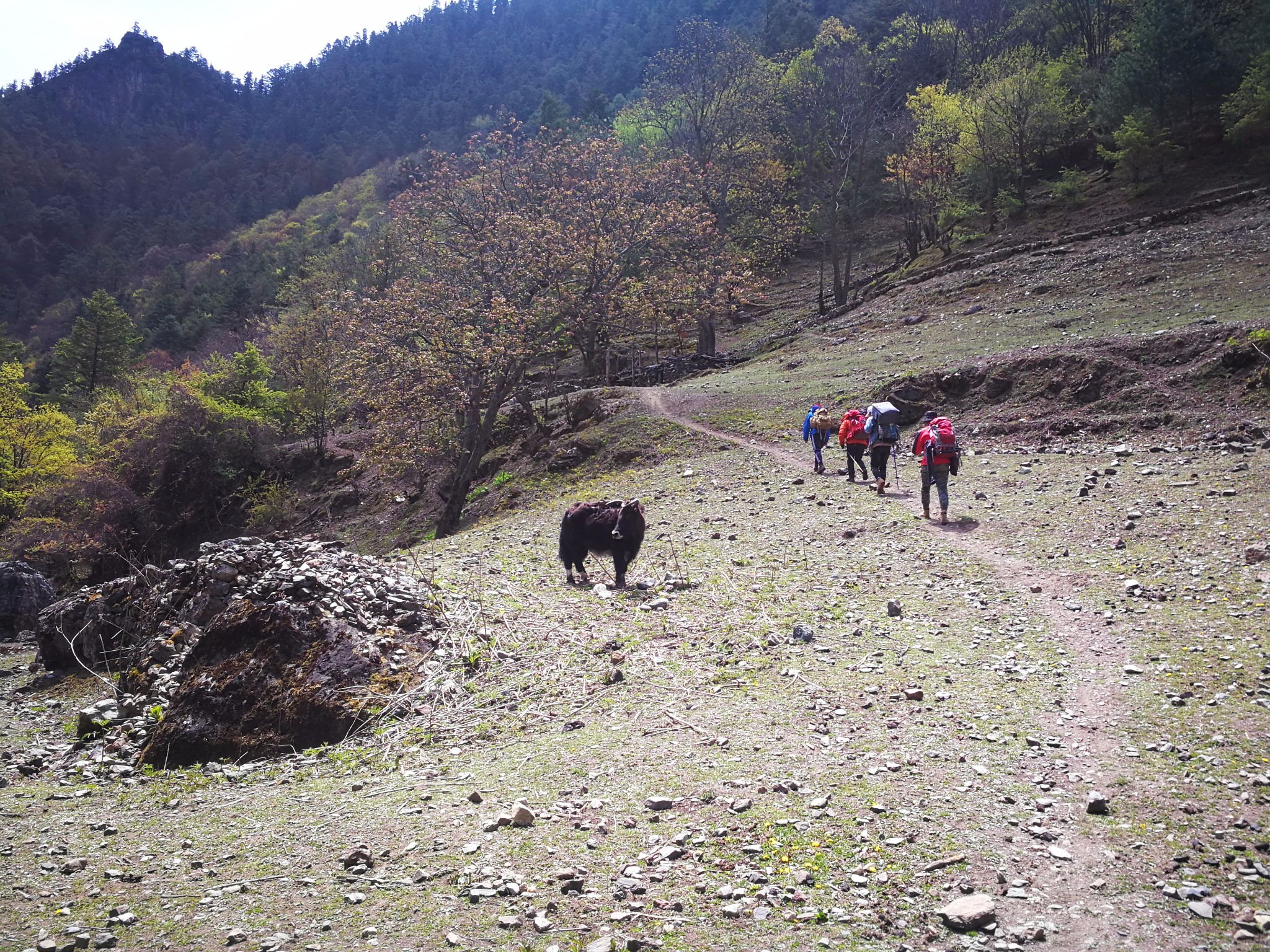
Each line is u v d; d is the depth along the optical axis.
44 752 10.02
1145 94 51.00
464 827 6.41
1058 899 5.10
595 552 13.88
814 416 21.69
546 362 55.56
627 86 168.50
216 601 11.80
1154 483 15.62
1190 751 6.79
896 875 5.38
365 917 5.27
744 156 59.22
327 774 8.24
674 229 37.00
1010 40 76.88
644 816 6.36
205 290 122.94
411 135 199.25
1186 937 4.67
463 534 22.45
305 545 12.68
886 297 46.97
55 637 13.92
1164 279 32.28
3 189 184.00
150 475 47.50
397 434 32.59
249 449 49.44
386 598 11.64
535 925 5.01
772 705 8.48
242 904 5.58
